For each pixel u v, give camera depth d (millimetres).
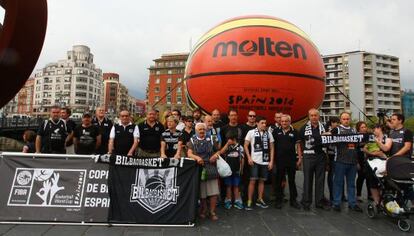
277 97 6812
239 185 6953
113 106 151375
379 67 106688
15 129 33500
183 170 5438
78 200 5254
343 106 107062
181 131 6832
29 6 2166
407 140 5793
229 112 7031
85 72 130000
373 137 6145
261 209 6297
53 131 7098
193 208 5258
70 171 5379
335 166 6332
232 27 7418
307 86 6996
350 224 5324
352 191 6328
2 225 4945
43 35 2281
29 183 5285
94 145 7020
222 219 5559
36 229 4797
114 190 5242
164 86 99375
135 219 5164
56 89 129000
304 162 6527
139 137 6641
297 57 6930
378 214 5895
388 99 107188
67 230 4793
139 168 5395
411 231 4969
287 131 6578
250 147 6750
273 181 7195
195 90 7535
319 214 5953
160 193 5316
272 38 7004
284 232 4855
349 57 107312
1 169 5324
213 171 5562
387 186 5559
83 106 126812
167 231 4871
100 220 5164
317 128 6516
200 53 7559
